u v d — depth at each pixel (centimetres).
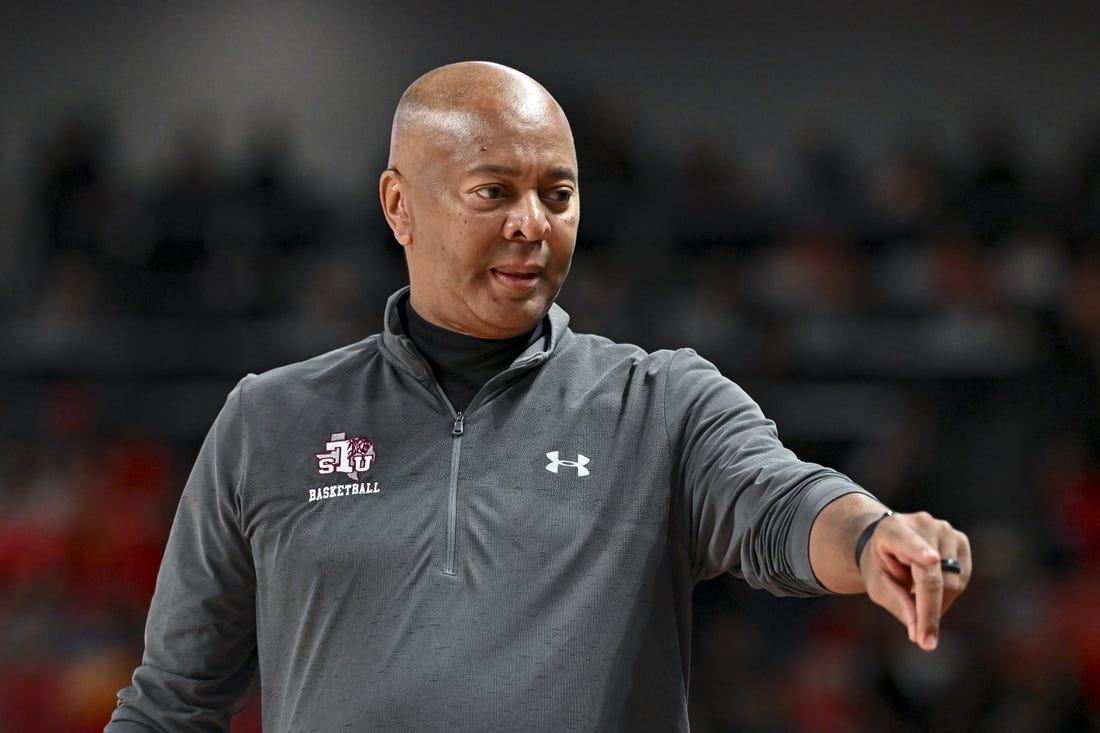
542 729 599
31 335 2822
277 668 658
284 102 3547
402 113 697
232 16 3569
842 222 2755
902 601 495
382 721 609
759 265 2741
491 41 3519
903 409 2450
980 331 2528
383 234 2872
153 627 714
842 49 3391
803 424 2466
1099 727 2044
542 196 667
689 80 3447
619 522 635
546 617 614
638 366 677
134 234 2978
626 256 2775
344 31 3556
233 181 3136
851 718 2072
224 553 692
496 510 637
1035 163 3272
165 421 2697
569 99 2989
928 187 2781
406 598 627
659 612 630
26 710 2266
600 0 3497
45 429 2688
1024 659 2095
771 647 2136
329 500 657
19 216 3459
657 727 618
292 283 2898
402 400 679
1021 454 2352
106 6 3578
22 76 3566
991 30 3338
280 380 705
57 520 2541
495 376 671
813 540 552
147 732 707
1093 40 3297
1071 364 2452
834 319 2598
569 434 655
